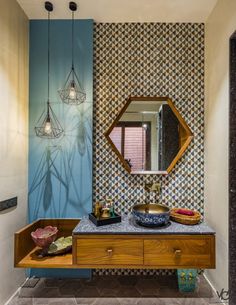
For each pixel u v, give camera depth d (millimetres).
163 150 2260
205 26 2242
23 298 1885
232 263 1686
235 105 1710
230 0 1710
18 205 2008
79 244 1719
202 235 1714
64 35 2242
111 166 2270
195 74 2271
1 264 1733
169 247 1716
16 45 1984
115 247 1719
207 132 2180
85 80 2227
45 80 2234
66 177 2215
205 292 1958
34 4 2023
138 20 2242
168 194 2275
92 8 2068
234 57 1712
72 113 2227
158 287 2043
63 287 2037
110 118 2268
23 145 2115
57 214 2203
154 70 2264
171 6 2031
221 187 1855
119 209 2258
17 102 2002
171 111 2266
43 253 1842
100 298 1893
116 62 2264
